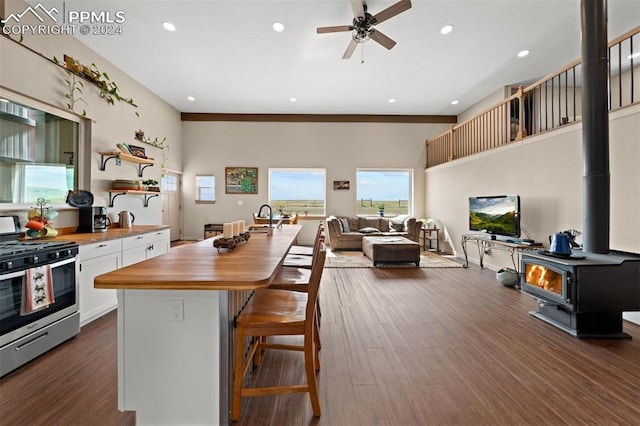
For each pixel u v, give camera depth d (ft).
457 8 12.14
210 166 26.68
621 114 10.02
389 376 6.60
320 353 7.64
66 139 11.89
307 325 5.25
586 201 9.59
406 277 15.61
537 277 9.70
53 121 11.23
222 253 6.66
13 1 10.69
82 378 6.48
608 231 9.32
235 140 26.71
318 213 27.58
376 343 8.20
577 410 5.47
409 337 8.57
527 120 19.85
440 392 6.03
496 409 5.51
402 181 27.81
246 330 5.24
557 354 7.57
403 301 11.76
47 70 10.73
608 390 6.07
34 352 7.13
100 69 15.80
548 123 19.84
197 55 15.87
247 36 14.06
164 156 23.12
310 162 26.96
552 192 13.37
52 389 6.09
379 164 27.07
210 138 26.63
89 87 12.92
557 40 14.52
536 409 5.50
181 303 4.78
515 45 14.97
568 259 8.84
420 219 26.61
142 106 20.07
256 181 26.81
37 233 9.43
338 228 23.85
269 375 6.63
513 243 14.15
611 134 10.43
